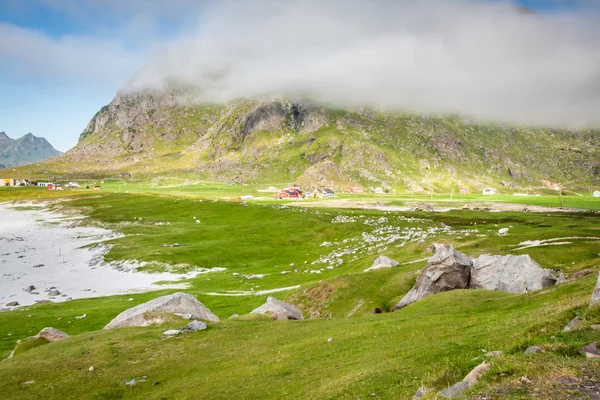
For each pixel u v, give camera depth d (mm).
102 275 127250
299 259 140625
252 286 106062
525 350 20547
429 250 110875
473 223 195125
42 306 90875
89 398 32000
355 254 133125
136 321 53969
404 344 32688
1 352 60312
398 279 83812
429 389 20000
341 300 78812
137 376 36062
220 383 31797
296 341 41156
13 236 195625
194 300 60500
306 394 25594
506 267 66125
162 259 137875
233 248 154375
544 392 15094
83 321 77125
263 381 30531
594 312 23047
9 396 33031
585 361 17078
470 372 19375
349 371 28438
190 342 44469
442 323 37688
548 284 60031
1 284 117500
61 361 40344
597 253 83250
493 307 42969
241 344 42750
